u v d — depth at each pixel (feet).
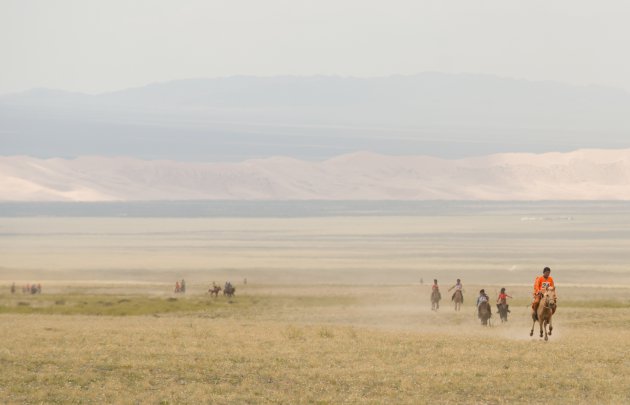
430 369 164.35
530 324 302.04
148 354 176.04
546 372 162.30
